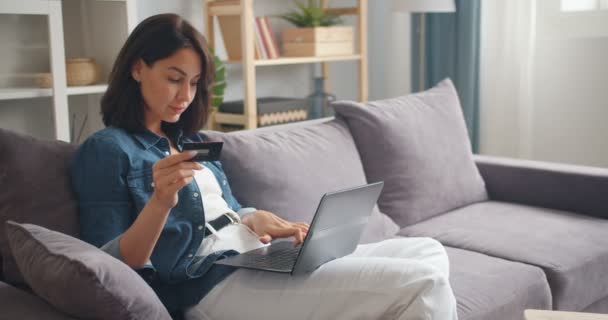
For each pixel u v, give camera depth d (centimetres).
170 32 155
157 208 137
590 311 215
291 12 373
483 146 365
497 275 187
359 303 141
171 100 157
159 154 161
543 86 348
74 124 249
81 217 151
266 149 197
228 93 350
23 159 153
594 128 336
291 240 180
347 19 407
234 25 321
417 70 374
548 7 341
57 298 120
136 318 121
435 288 138
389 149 234
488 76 357
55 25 231
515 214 243
